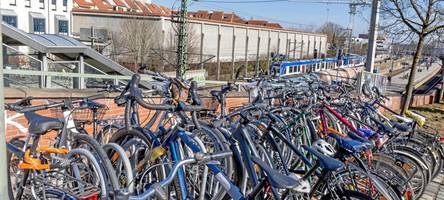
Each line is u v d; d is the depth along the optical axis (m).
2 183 1.54
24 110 2.70
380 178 2.89
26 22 34.47
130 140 2.76
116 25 34.41
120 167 2.51
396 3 9.30
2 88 1.50
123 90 3.13
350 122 3.95
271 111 3.57
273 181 2.21
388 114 5.75
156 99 3.86
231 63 33.06
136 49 28.88
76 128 2.90
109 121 3.42
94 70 12.31
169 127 2.76
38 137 2.53
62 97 4.00
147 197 2.10
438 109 11.23
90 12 36.41
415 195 3.62
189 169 2.73
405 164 3.58
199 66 29.95
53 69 10.84
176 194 2.40
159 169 2.49
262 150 2.90
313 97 4.54
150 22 31.19
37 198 2.49
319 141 2.94
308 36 53.19
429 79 33.38
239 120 3.07
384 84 12.34
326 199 2.57
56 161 2.50
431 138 4.31
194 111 2.81
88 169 2.48
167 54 28.11
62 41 11.58
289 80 5.76
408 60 54.94
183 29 23.88
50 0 36.41
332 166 2.46
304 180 2.37
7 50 9.36
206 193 2.83
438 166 4.33
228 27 37.94
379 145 3.47
